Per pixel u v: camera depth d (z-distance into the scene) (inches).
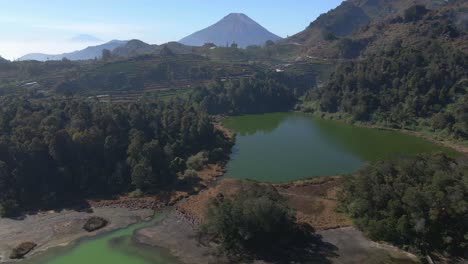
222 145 5315.0
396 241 2765.7
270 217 2716.5
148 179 3860.7
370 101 6801.2
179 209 3449.8
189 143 5009.8
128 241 2938.0
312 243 2849.4
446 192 2691.9
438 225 2645.2
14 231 3112.7
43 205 3555.6
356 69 7637.8
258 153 5182.1
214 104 7844.5
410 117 6309.1
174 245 2869.1
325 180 4072.3
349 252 2719.0
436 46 7170.3
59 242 2935.5
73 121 4234.7
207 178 4197.8
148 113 5036.9
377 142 5654.5
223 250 2760.8
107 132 4274.1
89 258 2726.4
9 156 3644.2
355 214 3142.2
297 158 4963.1
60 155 3796.8
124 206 3550.7
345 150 5290.4
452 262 2529.5
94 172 3887.8
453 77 6427.2
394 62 7042.3
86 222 3240.7
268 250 2760.8
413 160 3125.0
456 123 5556.1
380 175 3056.1
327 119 7337.6
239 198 2967.5
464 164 3078.2
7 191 3538.4
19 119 4183.1
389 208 2797.7
